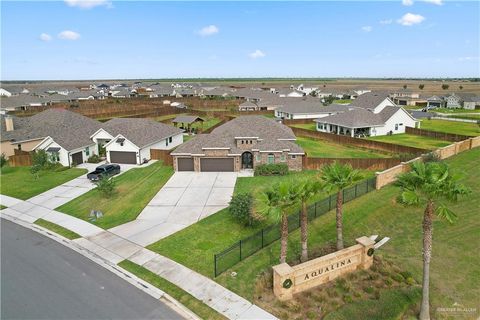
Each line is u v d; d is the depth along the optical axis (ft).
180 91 469.57
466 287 54.03
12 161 140.15
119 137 141.59
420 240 68.69
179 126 238.89
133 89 547.08
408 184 47.16
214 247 69.36
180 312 49.67
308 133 195.00
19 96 317.63
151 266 62.49
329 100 393.70
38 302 52.11
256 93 378.32
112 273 60.29
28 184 115.96
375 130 191.83
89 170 133.80
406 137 184.96
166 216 86.07
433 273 57.88
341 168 60.59
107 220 84.53
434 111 316.40
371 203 85.46
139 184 113.80
